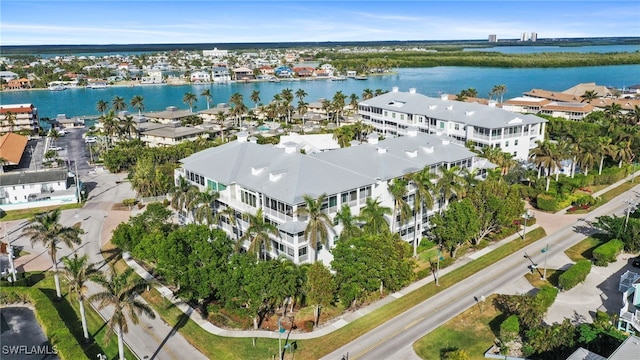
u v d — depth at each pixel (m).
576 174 116.81
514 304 58.25
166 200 106.31
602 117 171.50
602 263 75.25
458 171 85.88
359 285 59.56
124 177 131.38
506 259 78.56
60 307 66.25
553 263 76.88
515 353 54.12
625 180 120.56
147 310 50.78
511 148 122.12
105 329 60.56
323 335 57.97
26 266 79.12
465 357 50.03
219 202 79.19
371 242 60.69
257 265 56.88
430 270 74.06
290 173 71.88
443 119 129.38
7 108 189.62
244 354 54.44
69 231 69.06
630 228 80.44
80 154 158.50
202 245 61.03
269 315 62.38
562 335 52.16
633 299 62.75
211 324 60.84
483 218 79.38
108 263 79.38
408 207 71.25
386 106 150.38
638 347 44.59
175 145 149.62
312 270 57.12
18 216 101.75
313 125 199.88
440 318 61.50
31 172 117.38
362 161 80.75
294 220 66.38
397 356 54.06
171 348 56.16
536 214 99.06
